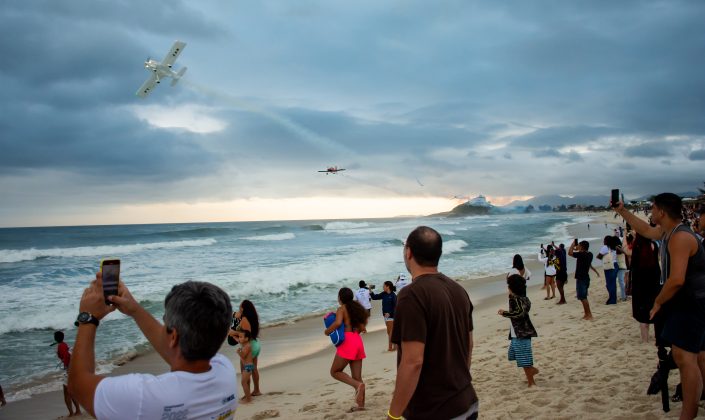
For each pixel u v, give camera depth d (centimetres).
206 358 209
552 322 1238
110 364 1157
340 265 2672
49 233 8675
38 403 941
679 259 402
